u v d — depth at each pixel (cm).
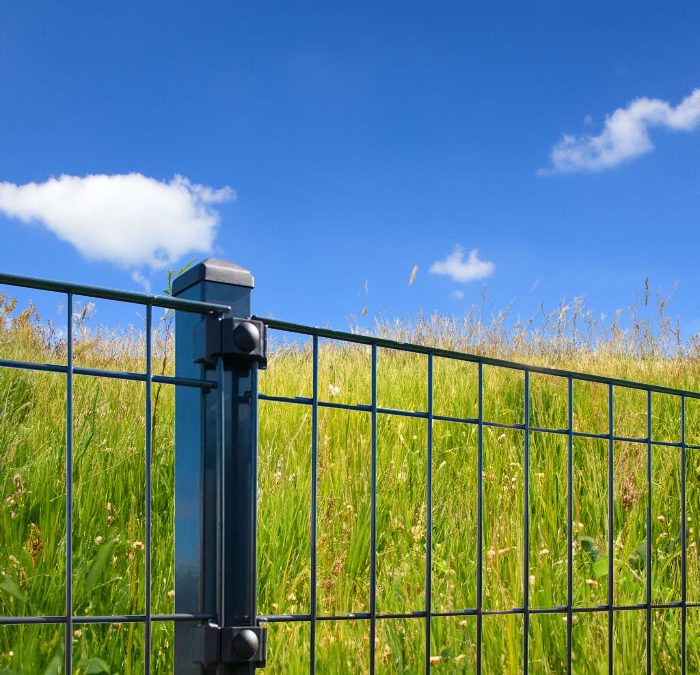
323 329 174
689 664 293
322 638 269
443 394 507
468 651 269
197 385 154
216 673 149
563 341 750
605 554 352
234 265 164
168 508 320
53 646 235
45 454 336
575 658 282
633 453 449
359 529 338
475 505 381
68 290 141
